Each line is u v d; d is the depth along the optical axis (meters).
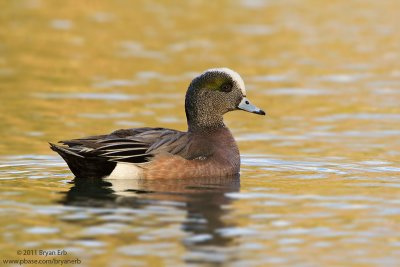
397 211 11.37
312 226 10.65
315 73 24.45
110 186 12.70
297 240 10.08
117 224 10.61
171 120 19.20
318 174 14.01
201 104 14.39
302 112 20.12
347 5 36.03
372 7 35.56
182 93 22.03
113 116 19.52
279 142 17.14
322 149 16.36
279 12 34.25
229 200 11.94
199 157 13.59
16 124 18.56
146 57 26.25
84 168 13.03
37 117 19.30
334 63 25.73
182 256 9.45
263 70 24.78
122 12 33.47
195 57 26.25
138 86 22.75
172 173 13.26
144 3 35.47
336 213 11.25
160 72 24.34
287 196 12.23
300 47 28.02
